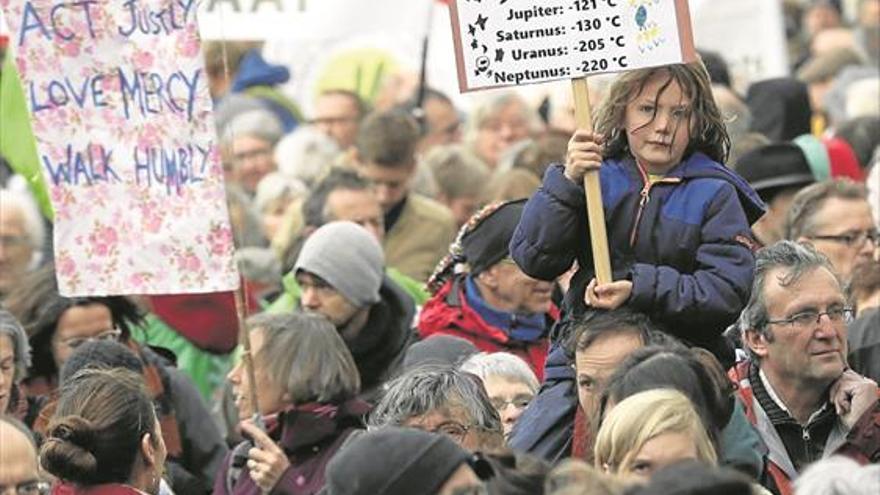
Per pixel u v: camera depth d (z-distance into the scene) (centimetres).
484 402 1596
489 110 3069
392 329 2120
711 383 1445
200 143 1736
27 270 2427
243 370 1855
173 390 2044
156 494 1614
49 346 2055
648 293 1516
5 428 1515
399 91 3128
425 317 2062
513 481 1279
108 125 1745
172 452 2027
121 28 1739
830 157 2419
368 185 2453
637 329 1511
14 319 1902
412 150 2617
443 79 3125
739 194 1548
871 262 1956
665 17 1534
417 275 2606
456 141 3112
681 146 1540
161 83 1736
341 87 3122
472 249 2039
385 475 1290
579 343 1525
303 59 3150
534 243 1545
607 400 1452
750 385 1680
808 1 3897
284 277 2452
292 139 3025
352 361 1853
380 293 2130
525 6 1559
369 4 2683
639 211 1541
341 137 3048
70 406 1575
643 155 1541
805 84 2838
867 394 1653
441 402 1580
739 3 2983
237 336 2348
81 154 1748
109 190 1747
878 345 1848
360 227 2130
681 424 1353
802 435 1667
